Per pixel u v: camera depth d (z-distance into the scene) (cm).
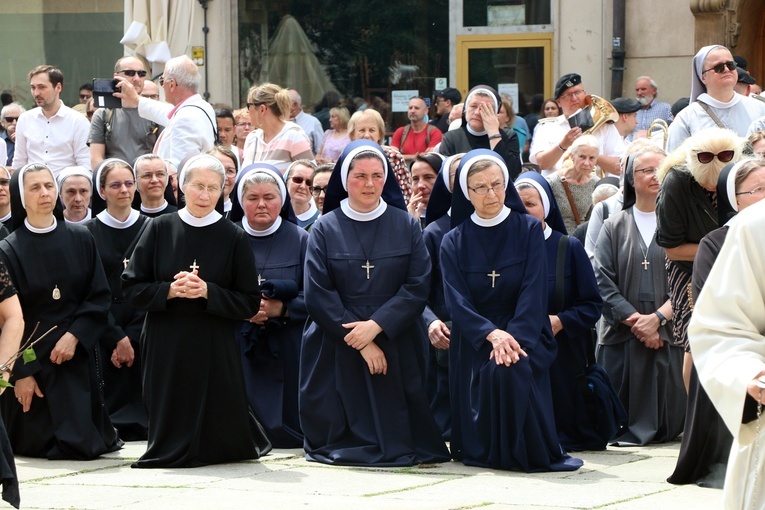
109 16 1922
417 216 1081
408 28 1828
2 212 1062
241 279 861
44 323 912
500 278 853
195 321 857
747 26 1708
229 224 866
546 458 823
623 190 1005
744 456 490
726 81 1062
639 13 1716
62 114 1323
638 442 954
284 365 970
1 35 1955
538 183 930
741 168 673
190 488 764
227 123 1402
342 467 849
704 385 491
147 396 864
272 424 951
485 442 841
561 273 916
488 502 704
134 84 1249
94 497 736
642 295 972
